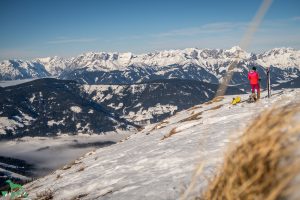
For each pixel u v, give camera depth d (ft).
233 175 6.03
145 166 41.09
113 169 46.65
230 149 6.50
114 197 27.27
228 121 55.62
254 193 5.30
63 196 40.34
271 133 5.56
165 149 49.01
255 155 5.58
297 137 5.28
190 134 58.34
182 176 27.22
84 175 52.70
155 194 23.40
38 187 63.05
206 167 18.76
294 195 4.56
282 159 5.19
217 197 6.45
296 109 5.72
